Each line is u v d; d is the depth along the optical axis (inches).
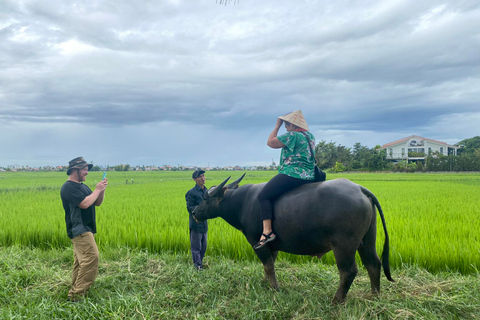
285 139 172.6
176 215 417.7
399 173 2372.0
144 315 155.5
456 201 552.1
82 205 181.3
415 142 3270.2
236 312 159.2
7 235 328.2
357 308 154.1
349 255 153.4
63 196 182.7
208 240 285.6
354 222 151.3
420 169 2492.6
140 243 293.1
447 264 226.7
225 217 206.4
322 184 163.3
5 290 186.2
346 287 156.8
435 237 281.6
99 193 192.4
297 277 207.3
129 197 692.1
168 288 188.7
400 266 233.5
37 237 322.7
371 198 164.6
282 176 170.2
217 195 203.8
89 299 173.8
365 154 2915.8
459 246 239.9
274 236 168.9
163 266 225.0
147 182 1451.8
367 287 185.2
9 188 1043.3
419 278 197.2
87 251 181.2
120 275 209.0
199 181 238.8
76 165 187.3
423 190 808.9
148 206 520.7
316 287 186.4
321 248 164.7
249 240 192.2
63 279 204.2
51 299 174.1
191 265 232.8
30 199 679.1
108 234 320.5
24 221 377.1
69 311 160.7
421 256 234.2
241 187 202.5
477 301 158.7
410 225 328.8
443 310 153.6
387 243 167.2
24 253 270.5
